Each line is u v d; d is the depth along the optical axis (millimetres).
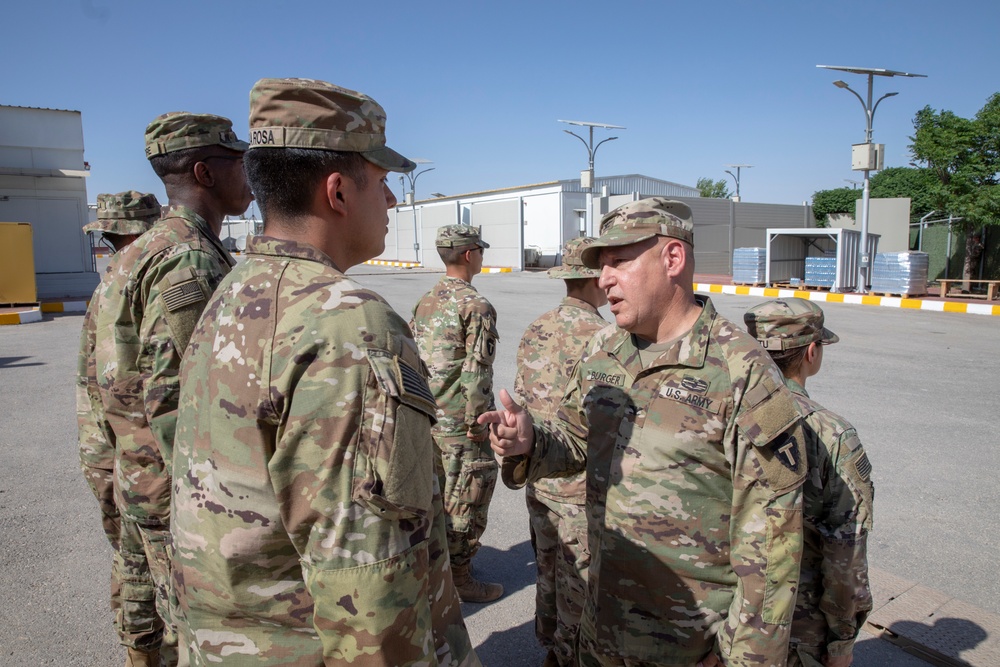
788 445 1790
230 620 1349
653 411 1975
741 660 1799
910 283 16984
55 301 15289
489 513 4797
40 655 3113
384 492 1219
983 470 5301
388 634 1229
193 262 2307
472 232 3715
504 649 3301
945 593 3582
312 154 1391
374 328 1295
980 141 17969
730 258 28047
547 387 3172
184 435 1419
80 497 4852
